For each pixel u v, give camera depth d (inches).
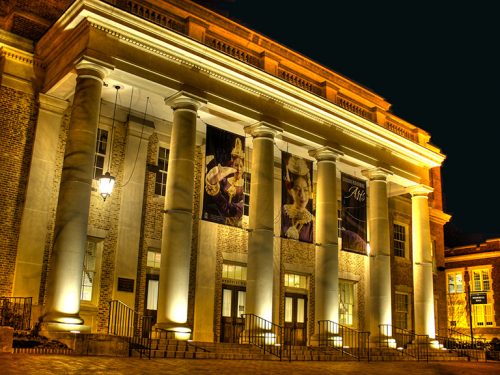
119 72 702.5
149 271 844.0
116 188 823.1
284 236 837.8
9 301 671.8
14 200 721.6
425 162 1136.2
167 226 724.0
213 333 876.0
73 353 553.6
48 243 739.4
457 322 1657.2
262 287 794.2
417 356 935.7
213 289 890.1
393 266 1229.7
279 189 1018.7
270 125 849.5
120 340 585.0
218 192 774.5
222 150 792.3
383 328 965.8
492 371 704.4
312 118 922.7
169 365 505.4
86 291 772.0
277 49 919.7
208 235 904.3
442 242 1445.6
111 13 691.4
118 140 838.5
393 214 1261.1
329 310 881.5
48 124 756.6
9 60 745.6
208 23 808.3
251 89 838.5
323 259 899.4
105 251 797.2
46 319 610.5
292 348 794.2
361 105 1040.8
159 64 741.3
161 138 890.7
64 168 655.1
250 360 671.1
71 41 716.0
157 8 767.1
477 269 1647.4
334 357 802.2
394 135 1047.6
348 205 957.8
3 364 411.8
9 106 733.9
